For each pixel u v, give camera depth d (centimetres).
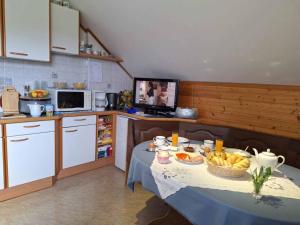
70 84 325
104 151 333
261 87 245
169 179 133
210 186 124
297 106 221
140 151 176
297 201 114
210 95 294
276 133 238
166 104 304
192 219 121
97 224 204
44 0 254
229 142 244
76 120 289
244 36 201
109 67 366
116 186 277
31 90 277
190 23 220
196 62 269
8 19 230
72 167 299
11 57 243
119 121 327
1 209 218
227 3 180
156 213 225
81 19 316
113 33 308
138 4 234
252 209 104
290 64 201
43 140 251
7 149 224
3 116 231
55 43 274
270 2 162
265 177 118
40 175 253
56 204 232
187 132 271
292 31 173
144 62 330
